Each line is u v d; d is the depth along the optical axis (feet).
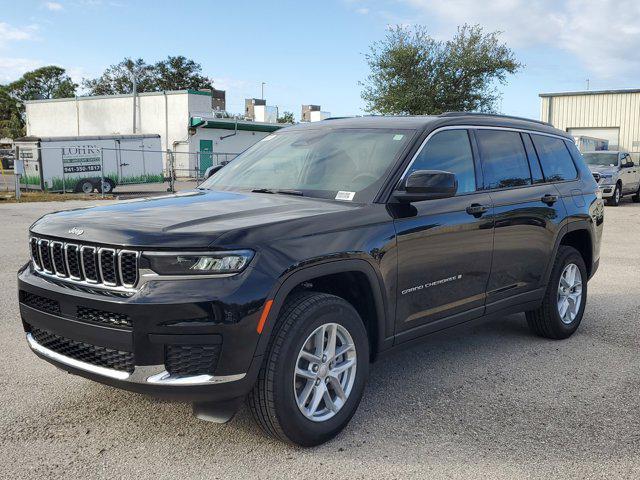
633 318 20.99
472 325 15.06
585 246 19.42
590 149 101.60
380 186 12.86
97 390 13.73
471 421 12.50
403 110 104.01
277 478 10.18
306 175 14.05
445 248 13.64
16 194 73.56
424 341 13.74
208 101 134.41
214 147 132.57
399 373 15.28
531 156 17.35
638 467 10.71
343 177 13.47
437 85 104.37
